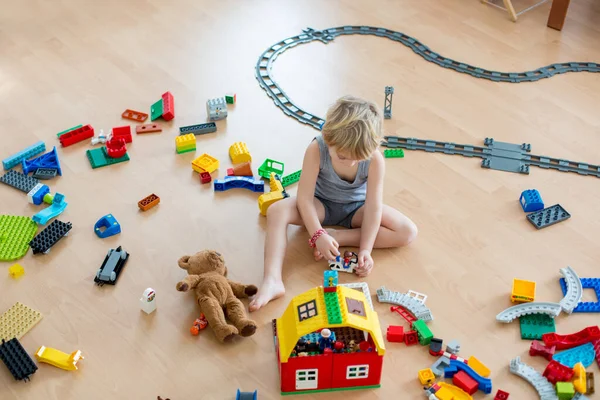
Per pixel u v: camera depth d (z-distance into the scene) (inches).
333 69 100.2
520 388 59.6
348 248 73.2
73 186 79.7
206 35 106.7
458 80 98.8
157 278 69.1
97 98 93.4
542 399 58.4
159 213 76.6
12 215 75.5
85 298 66.9
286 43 105.0
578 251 73.4
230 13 111.9
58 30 107.0
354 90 96.1
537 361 62.0
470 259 72.1
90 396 58.4
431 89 96.9
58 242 72.6
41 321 64.6
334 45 105.2
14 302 66.3
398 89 96.7
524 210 78.1
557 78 99.5
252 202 78.5
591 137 89.0
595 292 68.6
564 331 64.6
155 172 82.0
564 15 107.6
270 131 88.7
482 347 63.1
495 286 69.2
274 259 69.1
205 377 60.2
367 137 61.8
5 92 93.8
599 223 76.9
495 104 94.3
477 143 87.5
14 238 72.4
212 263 67.1
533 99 95.4
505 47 105.6
